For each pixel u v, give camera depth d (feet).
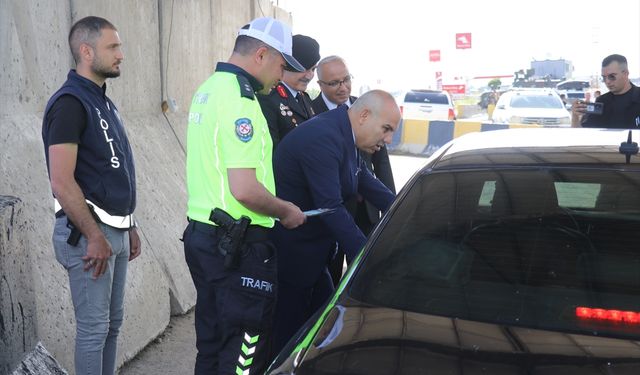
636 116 18.20
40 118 14.79
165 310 15.61
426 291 6.93
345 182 10.87
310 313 12.35
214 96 9.03
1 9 13.44
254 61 9.29
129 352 13.70
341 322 6.63
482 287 6.86
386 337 6.24
